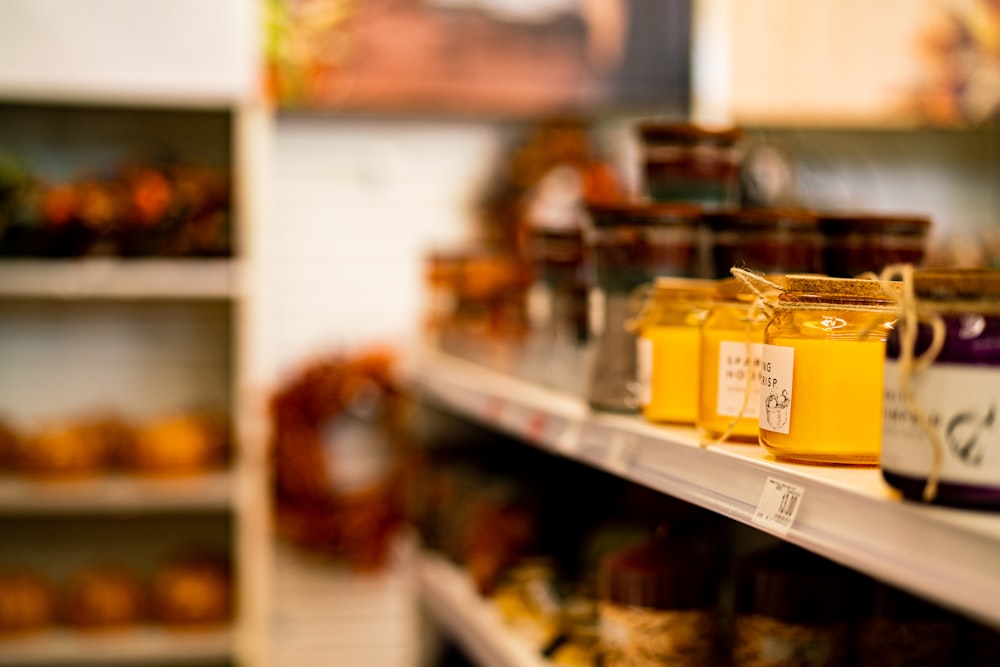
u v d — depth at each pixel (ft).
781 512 3.00
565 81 11.53
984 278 2.39
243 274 9.86
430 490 9.34
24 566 10.80
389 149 11.68
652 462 4.08
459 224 11.78
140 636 9.85
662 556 5.07
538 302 7.64
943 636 3.92
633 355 4.87
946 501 2.41
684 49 11.65
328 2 11.25
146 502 9.78
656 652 4.93
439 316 9.53
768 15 11.59
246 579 9.89
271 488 11.44
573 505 7.79
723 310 3.88
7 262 9.62
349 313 11.70
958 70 11.66
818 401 3.16
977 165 12.00
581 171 11.69
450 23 11.39
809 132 11.87
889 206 11.89
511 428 5.94
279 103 11.23
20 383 11.12
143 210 9.72
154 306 11.29
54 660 9.71
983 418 2.36
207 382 11.37
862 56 11.65
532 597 6.58
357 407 11.57
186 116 11.20
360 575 11.56
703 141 4.99
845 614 4.27
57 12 9.55
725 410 3.82
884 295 3.17
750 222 4.21
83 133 11.08
